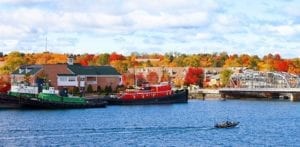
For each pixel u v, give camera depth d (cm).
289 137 12050
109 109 18425
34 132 11988
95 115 16112
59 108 17612
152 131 12588
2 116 15125
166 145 10650
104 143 10731
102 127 13125
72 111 17125
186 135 11988
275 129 13450
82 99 18300
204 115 17112
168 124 14112
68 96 18575
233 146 10769
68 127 12962
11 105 17162
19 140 10862
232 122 13725
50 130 12369
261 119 16050
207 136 11888
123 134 11981
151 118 15700
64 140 10975
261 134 12450
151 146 10506
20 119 14475
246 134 12356
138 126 13512
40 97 17412
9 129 12425
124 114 16712
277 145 10988
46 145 10356
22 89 18150
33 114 15788
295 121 15488
